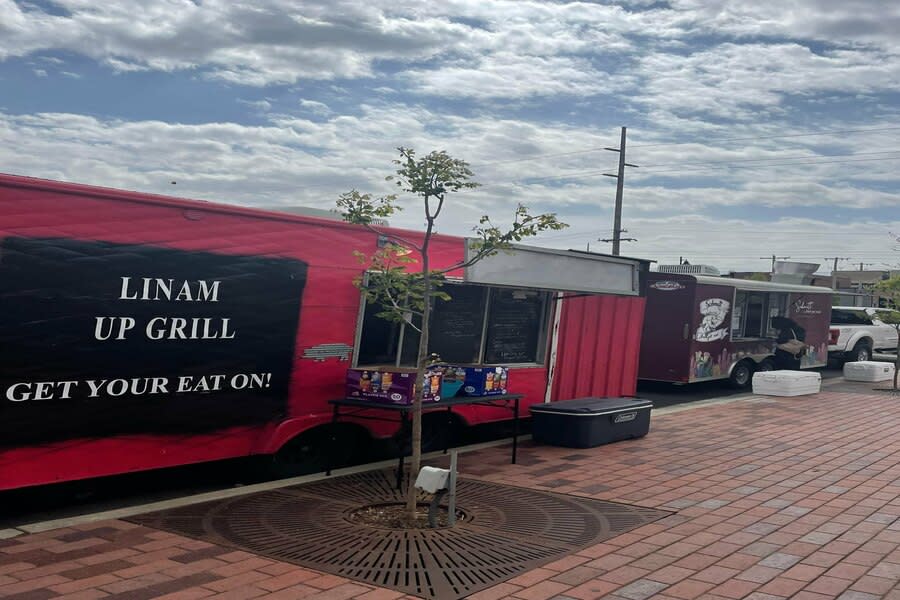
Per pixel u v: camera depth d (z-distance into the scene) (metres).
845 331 22.64
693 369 15.72
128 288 6.42
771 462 8.99
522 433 10.81
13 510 6.50
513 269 8.93
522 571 5.22
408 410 7.20
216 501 6.76
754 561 5.48
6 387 5.81
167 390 6.70
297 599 4.64
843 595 4.84
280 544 5.63
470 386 8.33
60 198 6.05
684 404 14.49
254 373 7.29
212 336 6.98
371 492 7.20
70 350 6.12
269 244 7.35
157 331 6.62
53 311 6.02
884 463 8.98
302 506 6.65
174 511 6.42
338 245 7.90
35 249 5.92
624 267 10.62
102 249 6.27
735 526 6.34
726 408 13.77
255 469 7.74
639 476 8.16
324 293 7.79
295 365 7.60
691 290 15.56
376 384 7.52
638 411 10.43
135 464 6.54
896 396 15.77
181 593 4.66
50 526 5.94
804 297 19.34
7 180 5.78
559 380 10.92
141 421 6.57
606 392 11.90
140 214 6.49
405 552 5.53
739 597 4.80
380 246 8.20
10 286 5.80
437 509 6.29
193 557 5.30
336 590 4.80
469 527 6.18
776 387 15.62
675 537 6.02
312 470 8.03
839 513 6.79
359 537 5.84
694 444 10.10
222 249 7.02
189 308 6.81
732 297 16.69
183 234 6.75
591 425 9.65
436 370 7.68
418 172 6.20
